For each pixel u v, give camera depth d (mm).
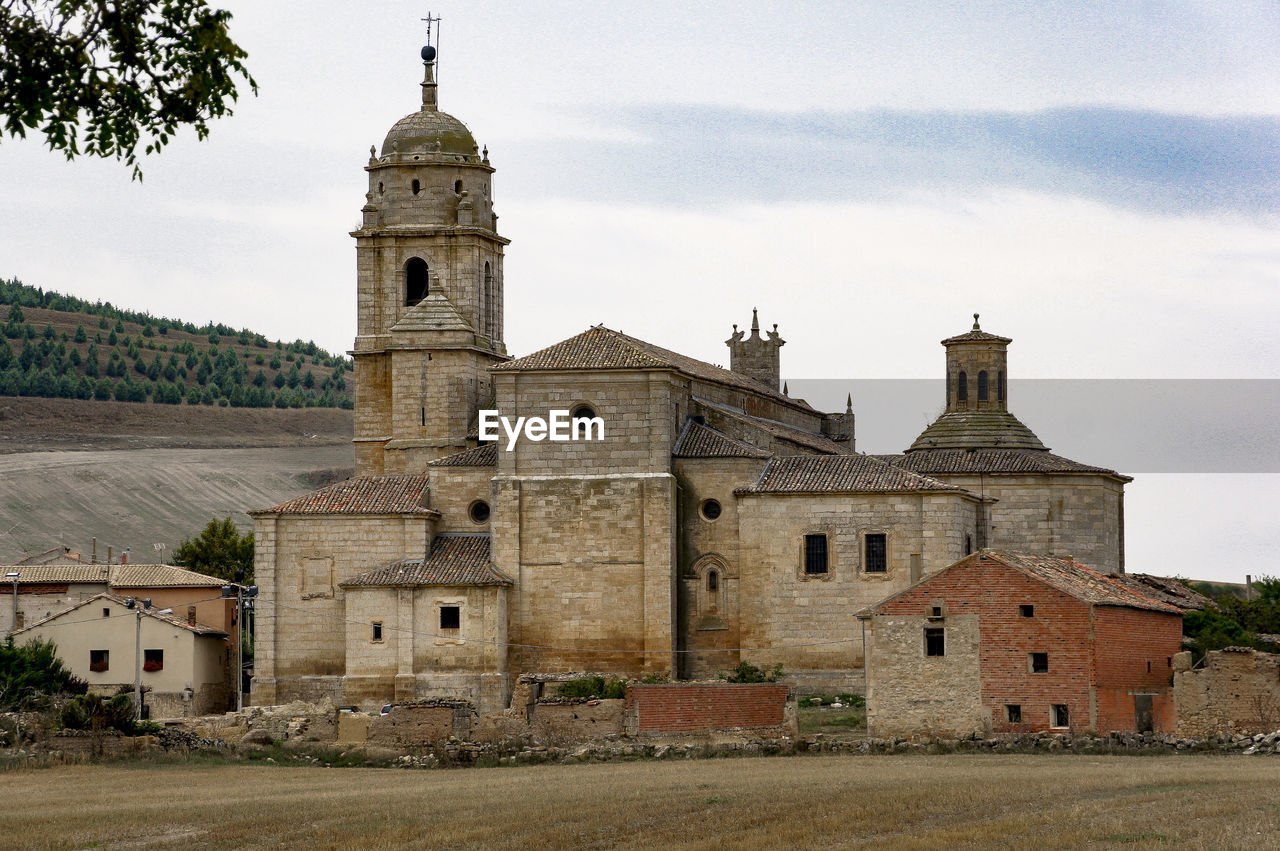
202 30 41000
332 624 106500
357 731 91750
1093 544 112500
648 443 104312
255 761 85500
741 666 100438
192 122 41969
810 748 81000
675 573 104375
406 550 106562
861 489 102500
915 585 82062
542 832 53656
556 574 104188
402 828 55312
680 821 55469
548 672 103500
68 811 62562
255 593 106312
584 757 82938
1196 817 51906
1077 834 49219
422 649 103438
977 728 80562
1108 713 79562
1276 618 109875
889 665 81938
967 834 50094
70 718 89750
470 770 80812
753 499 103875
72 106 40844
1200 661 83188
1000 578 81062
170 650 112688
